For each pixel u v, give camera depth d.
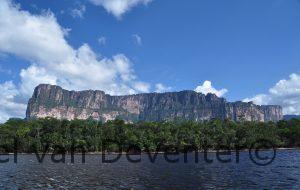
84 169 123.62
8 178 96.31
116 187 79.88
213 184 83.00
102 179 93.88
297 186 78.44
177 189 76.56
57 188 78.94
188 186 80.56
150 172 111.69
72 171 116.00
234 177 95.88
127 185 82.81
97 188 78.69
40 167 132.12
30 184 84.88
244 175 100.38
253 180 89.06
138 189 76.94
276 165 134.25
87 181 89.94
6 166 136.50
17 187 80.31
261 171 111.56
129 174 106.00
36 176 101.19
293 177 94.50
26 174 106.56
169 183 85.56
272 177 94.88
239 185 80.81
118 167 131.75
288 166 129.25
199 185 81.75
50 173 109.44
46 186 81.81
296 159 166.38
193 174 104.56
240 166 131.75
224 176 98.62
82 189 77.44
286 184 81.50
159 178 95.50
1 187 80.25
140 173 108.69
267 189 74.75
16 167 131.88
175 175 102.56
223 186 79.88
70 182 88.19
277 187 77.25
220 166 132.62
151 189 76.75
